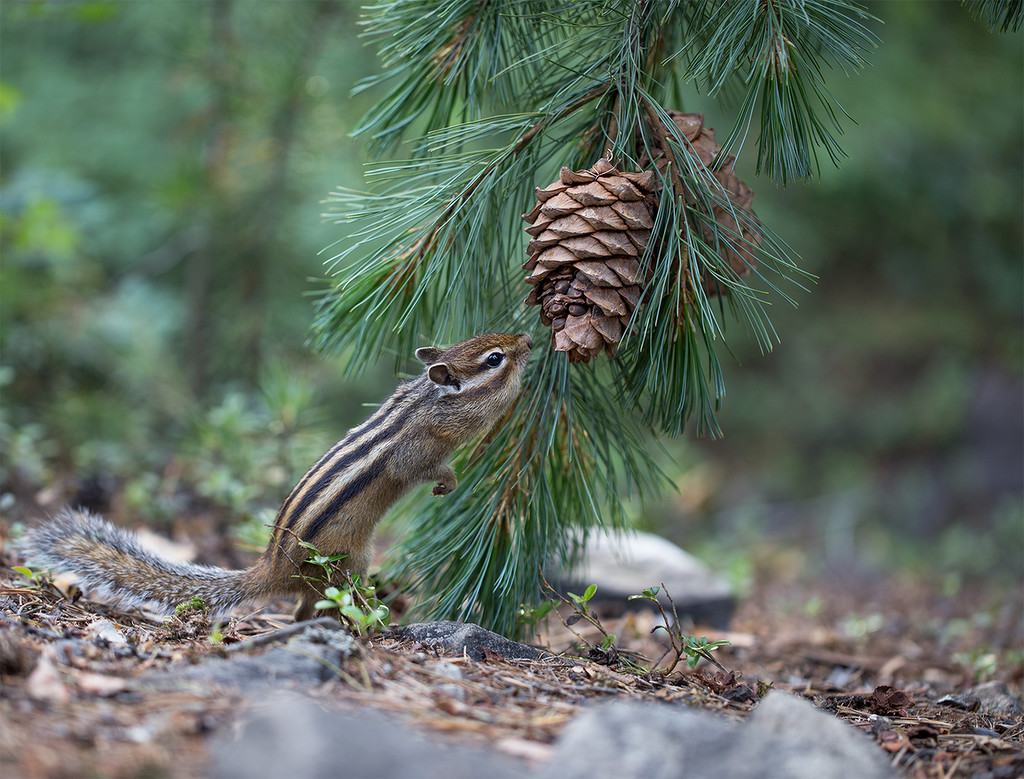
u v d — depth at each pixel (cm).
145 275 1145
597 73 402
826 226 1518
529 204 431
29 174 927
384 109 429
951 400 1486
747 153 1345
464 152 418
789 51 358
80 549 423
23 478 682
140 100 1245
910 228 1524
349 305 416
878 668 570
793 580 1002
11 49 1308
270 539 429
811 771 246
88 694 276
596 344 357
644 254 360
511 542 416
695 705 339
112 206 1236
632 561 669
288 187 903
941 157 1485
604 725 255
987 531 1241
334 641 323
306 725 239
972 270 1595
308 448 692
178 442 861
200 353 948
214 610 418
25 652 297
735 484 1453
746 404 1577
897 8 1331
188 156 930
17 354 920
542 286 370
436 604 434
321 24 843
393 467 426
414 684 314
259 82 858
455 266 414
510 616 419
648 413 395
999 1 388
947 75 1391
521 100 444
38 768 229
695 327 381
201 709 271
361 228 415
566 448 417
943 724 358
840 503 1370
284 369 877
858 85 1317
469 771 236
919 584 959
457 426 424
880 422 1513
